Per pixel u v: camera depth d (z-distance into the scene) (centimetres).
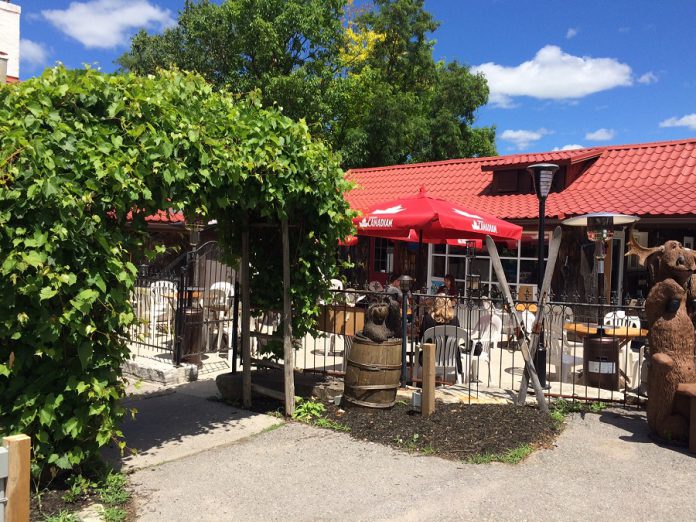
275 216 661
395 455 508
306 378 711
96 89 404
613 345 727
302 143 567
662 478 458
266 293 676
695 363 550
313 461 495
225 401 686
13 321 362
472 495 425
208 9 2455
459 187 1619
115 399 430
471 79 3150
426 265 1497
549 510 402
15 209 353
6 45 1808
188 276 855
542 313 641
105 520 377
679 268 530
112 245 403
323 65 2527
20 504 294
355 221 877
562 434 558
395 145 2867
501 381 772
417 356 711
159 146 421
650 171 1335
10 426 383
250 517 392
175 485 443
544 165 750
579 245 1205
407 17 3262
